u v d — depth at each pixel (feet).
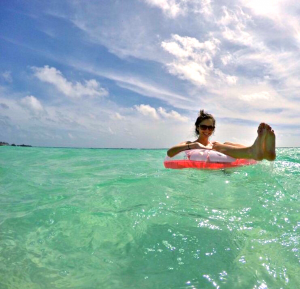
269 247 4.67
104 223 5.85
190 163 12.51
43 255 4.62
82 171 13.89
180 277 3.91
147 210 6.46
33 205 7.39
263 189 8.25
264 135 11.11
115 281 3.87
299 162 14.80
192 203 6.95
